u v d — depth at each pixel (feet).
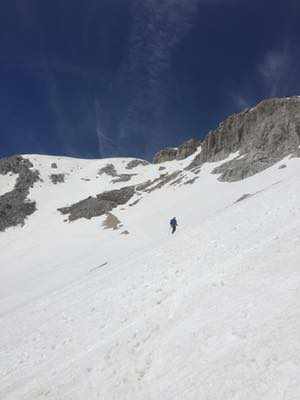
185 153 476.95
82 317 90.12
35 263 314.55
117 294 92.27
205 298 65.51
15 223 427.74
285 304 53.16
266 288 59.36
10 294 246.47
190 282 76.23
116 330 73.15
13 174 513.04
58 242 350.84
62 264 290.97
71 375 63.62
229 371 46.16
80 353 72.02
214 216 121.49
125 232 314.35
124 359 60.39
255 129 388.98
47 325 96.89
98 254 285.02
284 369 42.57
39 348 85.46
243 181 323.16
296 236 71.51
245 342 49.62
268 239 77.71
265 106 396.37
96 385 57.82
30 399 63.62
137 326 68.39
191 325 59.36
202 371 48.62
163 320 65.62
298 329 47.14
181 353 54.34
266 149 346.74
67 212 417.90
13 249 370.12
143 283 90.58
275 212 94.68
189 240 106.73
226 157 393.70
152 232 293.43
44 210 443.32
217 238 96.12
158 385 50.80
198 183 358.43
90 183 490.08
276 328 49.21
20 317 116.47
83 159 577.43
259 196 118.83
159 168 465.06
